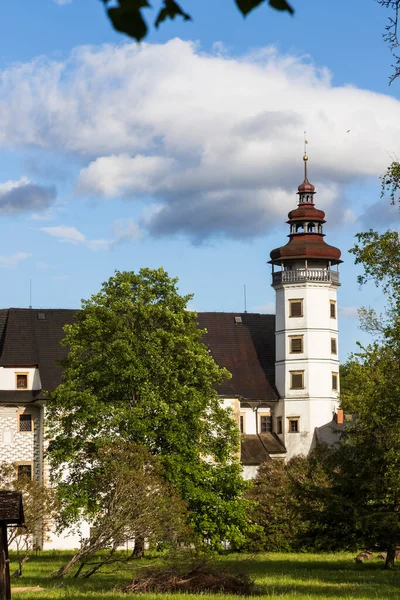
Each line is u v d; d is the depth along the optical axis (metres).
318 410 86.19
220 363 88.31
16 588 34.06
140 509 38.50
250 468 83.38
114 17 4.54
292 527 62.12
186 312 56.94
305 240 88.69
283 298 88.50
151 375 54.19
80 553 38.50
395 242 41.78
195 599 29.27
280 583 36.78
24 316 79.12
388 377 44.81
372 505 46.44
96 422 52.44
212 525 51.12
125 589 32.66
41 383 74.25
